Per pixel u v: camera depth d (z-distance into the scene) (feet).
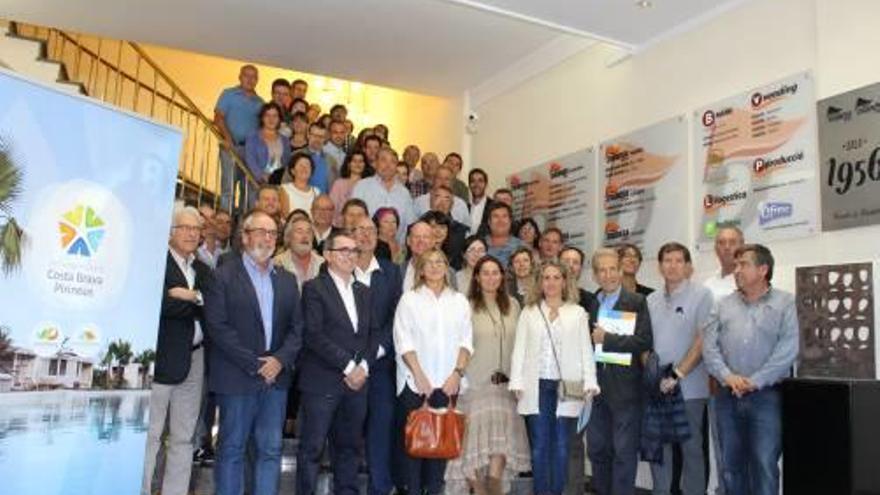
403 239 18.74
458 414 11.79
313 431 11.58
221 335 10.76
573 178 19.75
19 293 7.87
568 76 20.31
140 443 9.15
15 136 7.85
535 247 18.25
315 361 11.79
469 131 24.99
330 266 12.23
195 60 29.99
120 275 8.94
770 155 13.99
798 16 13.75
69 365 8.36
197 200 21.04
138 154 9.20
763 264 11.27
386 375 12.63
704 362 12.25
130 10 19.48
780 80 13.92
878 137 11.98
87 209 8.58
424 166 22.39
